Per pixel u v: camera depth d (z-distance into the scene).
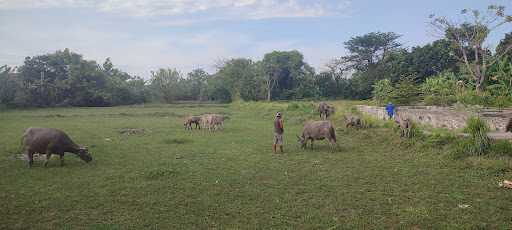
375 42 74.06
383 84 40.50
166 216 8.10
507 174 10.55
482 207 8.23
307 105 39.38
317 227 7.41
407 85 34.09
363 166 12.71
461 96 28.86
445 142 14.57
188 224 7.65
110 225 7.59
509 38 37.78
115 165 13.23
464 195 9.09
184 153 15.65
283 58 75.69
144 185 10.52
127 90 76.75
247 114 41.88
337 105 39.62
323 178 11.21
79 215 8.18
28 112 47.66
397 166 12.51
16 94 60.75
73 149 13.30
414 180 10.63
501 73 32.28
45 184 10.66
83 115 40.41
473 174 10.90
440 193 9.37
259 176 11.54
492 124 16.95
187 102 84.56
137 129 25.08
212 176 11.56
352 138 19.39
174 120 33.53
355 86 67.25
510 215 7.71
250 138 20.36
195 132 23.47
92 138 20.42
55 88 64.38
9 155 14.97
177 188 10.23
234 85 78.00
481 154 12.54
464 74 38.25
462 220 7.54
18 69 64.12
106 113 44.00
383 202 8.81
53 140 12.77
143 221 7.82
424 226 7.32
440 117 19.89
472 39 36.12
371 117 24.69
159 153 15.66
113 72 89.31
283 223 7.64
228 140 19.58
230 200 9.17
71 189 10.15
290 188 10.16
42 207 8.69
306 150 16.14
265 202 8.99
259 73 76.38
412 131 16.81
